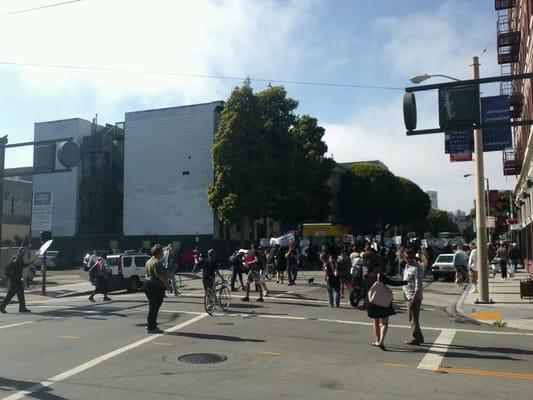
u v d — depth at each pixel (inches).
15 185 1710.1
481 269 719.7
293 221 1766.7
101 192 1964.8
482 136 739.4
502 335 472.4
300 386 292.7
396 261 1212.5
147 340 430.3
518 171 1643.7
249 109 1612.9
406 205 2674.7
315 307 666.8
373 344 414.6
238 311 622.2
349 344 419.5
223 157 1590.8
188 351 386.3
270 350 391.9
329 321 545.6
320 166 1861.5
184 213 1822.1
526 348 409.1
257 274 748.6
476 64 724.0
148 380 304.7
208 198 1652.3
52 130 2036.2
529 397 273.1
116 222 2015.3
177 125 1859.0
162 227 1846.7
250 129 1605.6
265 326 508.4
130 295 904.9
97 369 331.6
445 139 800.9
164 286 473.4
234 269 883.4
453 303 754.2
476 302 716.0
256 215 1598.2
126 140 1924.2
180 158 1843.0
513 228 1707.7
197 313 602.2
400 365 346.6
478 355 380.8
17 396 274.2
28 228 1549.0
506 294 826.8
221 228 1839.3
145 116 1907.0
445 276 1143.6
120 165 2041.1
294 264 998.4
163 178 1860.2
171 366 339.3
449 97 433.4
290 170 1680.6
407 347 409.4
